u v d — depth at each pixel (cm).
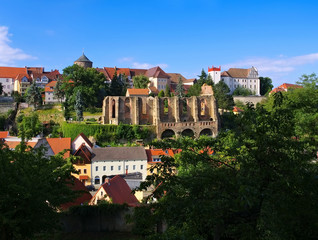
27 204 2047
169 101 11569
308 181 1592
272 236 1788
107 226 3127
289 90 6500
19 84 17575
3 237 2030
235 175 1764
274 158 1669
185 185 1744
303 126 4038
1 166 2023
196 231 1723
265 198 1573
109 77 18738
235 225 1702
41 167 2412
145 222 1756
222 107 15338
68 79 13138
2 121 12588
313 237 1582
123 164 7975
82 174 7769
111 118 11331
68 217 3156
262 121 1747
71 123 10856
